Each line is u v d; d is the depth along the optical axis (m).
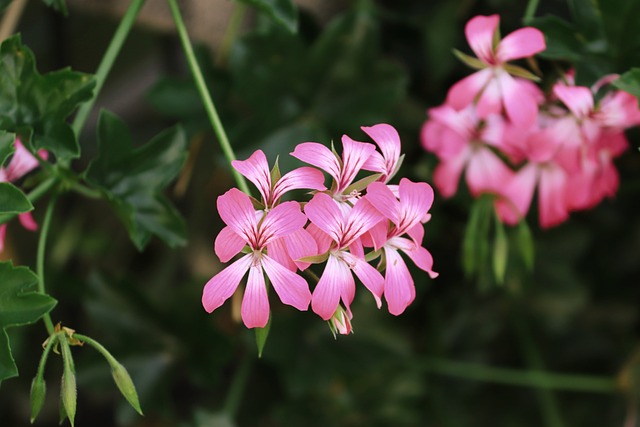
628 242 1.12
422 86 1.08
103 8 1.05
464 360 1.12
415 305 1.11
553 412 1.10
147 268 1.16
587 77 0.96
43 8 1.10
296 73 1.03
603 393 1.13
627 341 1.14
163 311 1.07
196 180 1.12
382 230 0.89
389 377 1.11
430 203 0.90
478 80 0.96
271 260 0.89
